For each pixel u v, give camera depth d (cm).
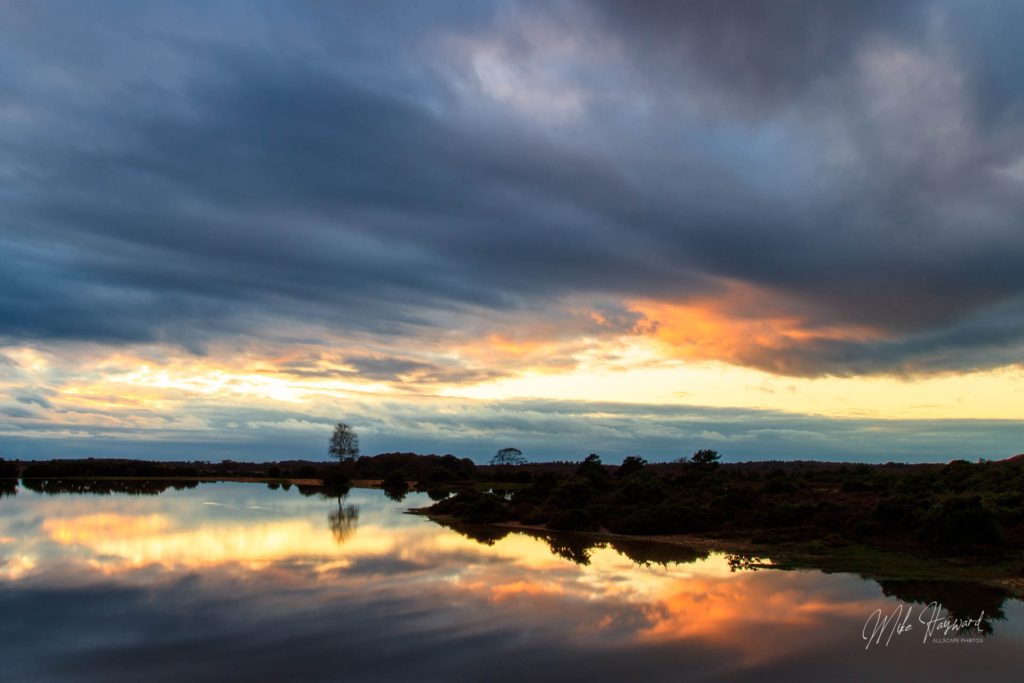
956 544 3175
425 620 2089
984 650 1805
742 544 3659
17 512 5594
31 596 2439
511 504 5906
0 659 1734
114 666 1680
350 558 3294
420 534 4338
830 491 5019
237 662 1706
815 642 1866
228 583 2664
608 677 1597
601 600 2353
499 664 1684
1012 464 5575
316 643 1856
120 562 3161
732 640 1883
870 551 3269
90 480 12025
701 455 8312
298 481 12400
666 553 3447
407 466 13512
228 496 8000
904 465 11925
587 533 4341
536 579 2736
